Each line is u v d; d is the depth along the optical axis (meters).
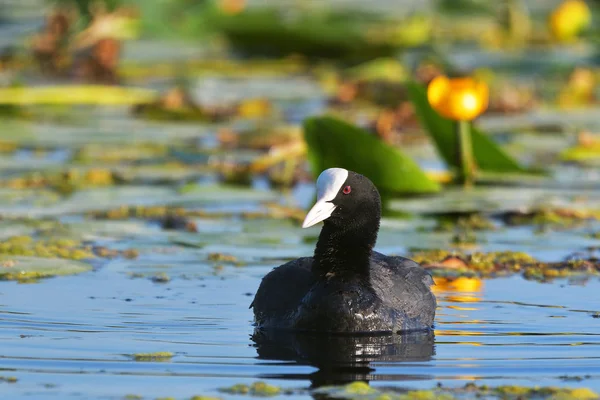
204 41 31.03
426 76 24.70
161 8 30.41
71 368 8.90
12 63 26.73
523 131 21.36
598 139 19.97
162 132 20.84
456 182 17.20
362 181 10.80
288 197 16.27
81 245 13.41
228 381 8.62
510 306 11.23
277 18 29.50
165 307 11.00
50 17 26.56
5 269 12.16
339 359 9.34
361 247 10.76
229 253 13.29
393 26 29.52
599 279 12.30
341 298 10.35
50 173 17.39
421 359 9.36
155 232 14.20
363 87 24.52
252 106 22.94
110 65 26.28
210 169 18.02
